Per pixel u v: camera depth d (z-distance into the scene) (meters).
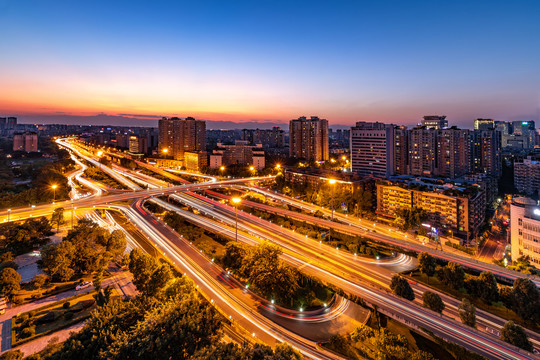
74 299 79.69
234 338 63.19
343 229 126.19
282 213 151.88
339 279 83.25
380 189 164.75
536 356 54.19
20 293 82.38
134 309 57.81
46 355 53.97
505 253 123.44
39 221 116.25
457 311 73.88
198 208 164.75
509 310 72.31
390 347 56.94
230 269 92.25
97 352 47.88
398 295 72.94
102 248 98.81
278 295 76.00
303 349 61.69
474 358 54.12
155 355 47.22
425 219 135.00
